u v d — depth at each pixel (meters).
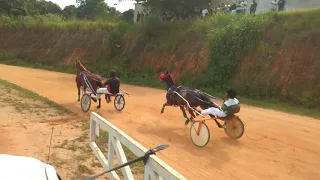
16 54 40.06
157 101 16.52
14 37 42.78
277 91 17.12
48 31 40.38
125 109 14.19
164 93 19.62
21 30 43.06
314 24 18.09
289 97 16.38
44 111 12.52
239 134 9.59
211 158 8.16
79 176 6.49
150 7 31.61
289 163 7.86
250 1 29.03
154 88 22.17
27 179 3.20
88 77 13.98
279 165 7.72
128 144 4.61
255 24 20.06
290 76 17.03
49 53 37.59
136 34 29.86
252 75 18.77
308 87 16.05
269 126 11.58
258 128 11.24
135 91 20.41
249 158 8.18
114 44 31.38
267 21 20.02
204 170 7.39
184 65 23.89
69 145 8.43
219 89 19.81
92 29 35.78
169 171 3.29
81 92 18.12
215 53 21.19
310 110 14.75
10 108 12.59
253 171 7.34
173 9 29.05
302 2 26.41
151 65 26.70
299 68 16.97
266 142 9.54
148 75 26.17
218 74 20.47
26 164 3.54
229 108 9.25
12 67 33.97
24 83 21.75
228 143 9.40
